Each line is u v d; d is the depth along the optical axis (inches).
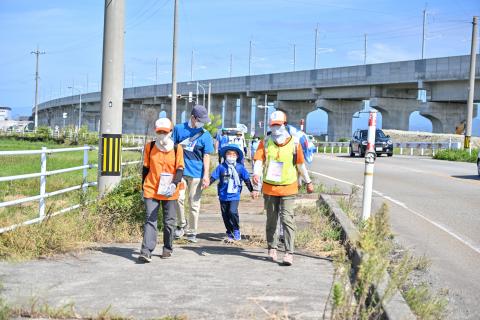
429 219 488.7
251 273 282.4
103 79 432.8
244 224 437.7
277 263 307.9
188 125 359.9
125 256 312.8
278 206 311.6
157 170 303.6
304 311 220.2
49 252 308.7
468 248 375.2
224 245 358.9
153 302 228.7
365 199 389.7
